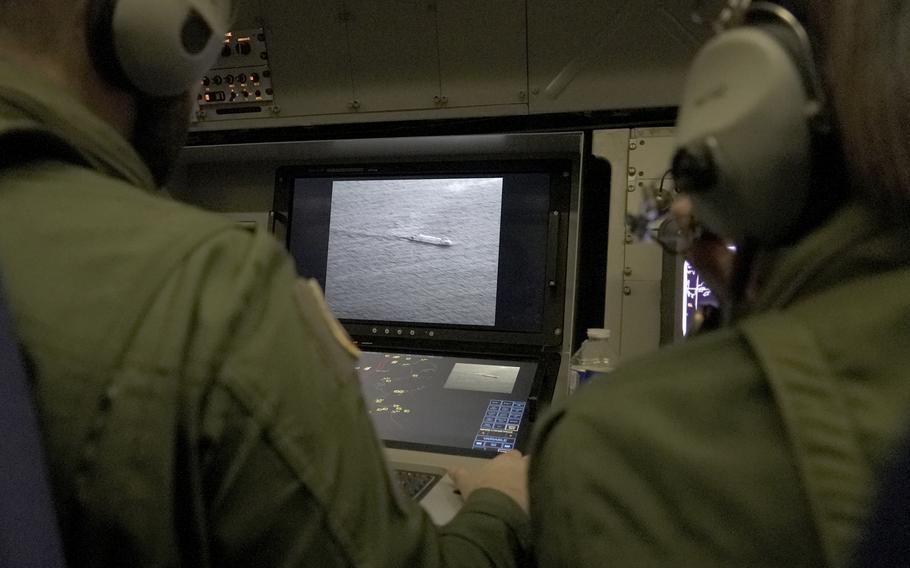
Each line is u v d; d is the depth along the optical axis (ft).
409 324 5.76
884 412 1.19
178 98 2.36
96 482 1.59
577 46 5.02
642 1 4.82
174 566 1.66
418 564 1.98
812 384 1.26
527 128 5.47
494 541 2.39
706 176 1.59
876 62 1.27
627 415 1.42
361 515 1.83
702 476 1.30
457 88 5.31
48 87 1.93
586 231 5.74
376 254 5.99
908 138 1.23
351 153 6.25
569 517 1.42
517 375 5.20
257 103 5.78
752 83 1.51
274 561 1.73
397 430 4.71
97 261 1.70
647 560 1.32
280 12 5.50
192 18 2.15
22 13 1.94
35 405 1.59
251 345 1.71
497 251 5.66
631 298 5.07
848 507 1.16
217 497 1.67
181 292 1.68
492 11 5.10
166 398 1.60
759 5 1.65
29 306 1.65
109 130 2.03
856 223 1.38
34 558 1.46
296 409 1.74
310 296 2.01
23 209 1.77
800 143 1.50
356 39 5.40
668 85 4.92
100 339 1.62
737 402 1.35
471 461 4.31
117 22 1.99
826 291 1.40
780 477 1.25
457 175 5.86
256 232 1.95
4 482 1.44
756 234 1.64
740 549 1.26
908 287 1.26
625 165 5.14
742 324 1.48
